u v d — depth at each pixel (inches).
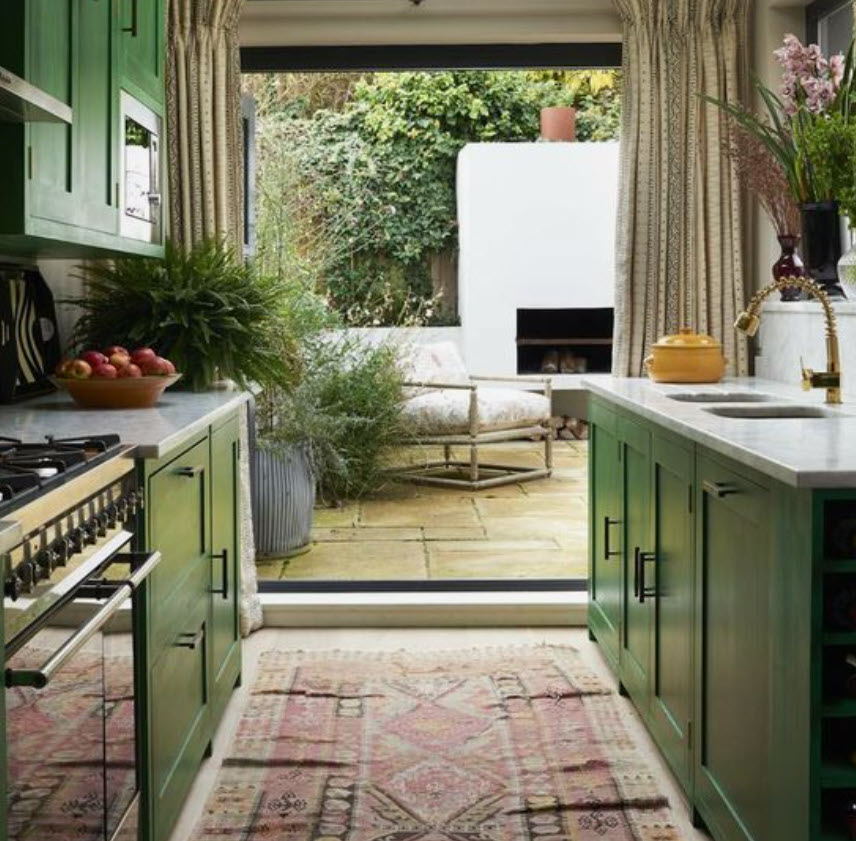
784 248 160.4
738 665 92.2
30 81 94.9
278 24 180.5
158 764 95.6
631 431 135.6
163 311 145.0
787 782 79.4
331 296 332.5
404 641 171.8
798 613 76.8
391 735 132.6
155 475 94.7
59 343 145.2
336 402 259.8
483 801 114.7
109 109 119.9
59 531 65.9
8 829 56.7
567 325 354.0
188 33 172.9
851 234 152.3
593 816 111.3
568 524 249.9
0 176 94.3
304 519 228.4
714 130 172.7
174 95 173.0
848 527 77.1
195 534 114.0
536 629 177.8
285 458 223.5
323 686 149.6
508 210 346.6
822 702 75.4
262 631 177.5
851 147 137.6
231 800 115.0
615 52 184.2
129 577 79.5
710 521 101.3
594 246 349.4
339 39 181.9
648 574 127.0
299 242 299.6
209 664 123.0
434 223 349.1
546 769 122.6
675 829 108.1
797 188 154.3
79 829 70.5
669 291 174.9
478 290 347.6
